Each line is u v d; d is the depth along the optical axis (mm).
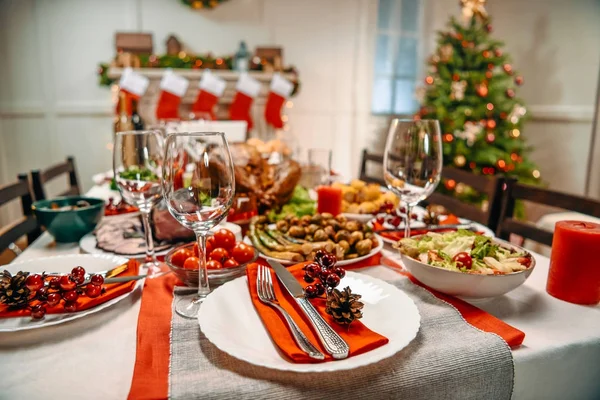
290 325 535
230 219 1086
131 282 687
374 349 499
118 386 473
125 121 2146
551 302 681
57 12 3359
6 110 3402
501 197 1247
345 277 710
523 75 4020
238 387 456
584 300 671
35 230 1270
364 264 850
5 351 536
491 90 3168
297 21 3881
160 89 3438
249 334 554
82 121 3553
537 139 3967
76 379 482
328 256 663
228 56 3619
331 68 4047
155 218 928
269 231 912
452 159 3166
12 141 3467
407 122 847
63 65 3439
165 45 3598
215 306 586
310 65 3990
